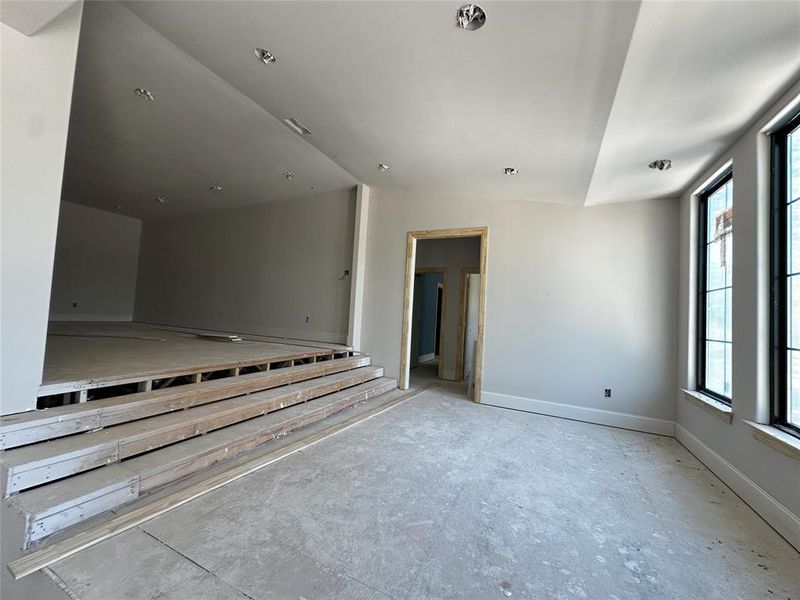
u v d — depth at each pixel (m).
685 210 3.72
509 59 2.05
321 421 3.68
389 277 5.57
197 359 3.63
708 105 2.21
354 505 2.12
